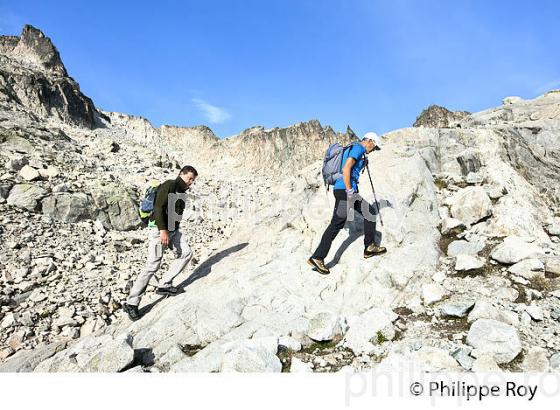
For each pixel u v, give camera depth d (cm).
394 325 455
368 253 554
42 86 4731
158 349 468
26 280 879
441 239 621
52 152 1983
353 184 537
